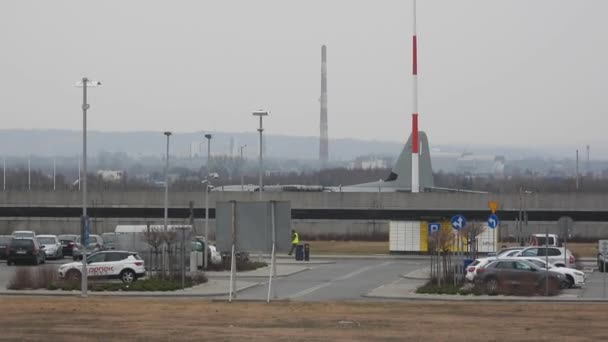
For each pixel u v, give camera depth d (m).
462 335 76.81
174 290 127.88
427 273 164.62
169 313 93.38
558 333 78.56
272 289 131.12
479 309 100.12
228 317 90.00
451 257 159.75
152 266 153.38
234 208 112.50
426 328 81.88
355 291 132.62
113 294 121.94
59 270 136.88
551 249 157.00
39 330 78.56
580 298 117.44
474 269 135.00
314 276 164.25
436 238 143.62
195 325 82.94
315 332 78.19
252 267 178.88
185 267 143.88
